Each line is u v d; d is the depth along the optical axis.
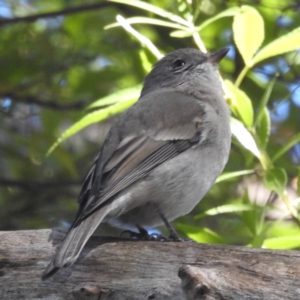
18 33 16.48
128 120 10.45
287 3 15.00
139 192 9.71
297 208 10.42
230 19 14.93
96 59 16.70
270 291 7.73
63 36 16.86
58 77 16.75
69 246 8.22
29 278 8.45
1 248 8.62
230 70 15.35
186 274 7.64
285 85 14.95
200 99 11.56
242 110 10.42
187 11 11.01
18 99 16.20
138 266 8.22
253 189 14.24
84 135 18.59
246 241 12.98
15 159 17.17
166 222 10.12
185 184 10.11
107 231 15.73
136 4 10.65
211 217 14.59
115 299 8.14
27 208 17.05
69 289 8.27
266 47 10.30
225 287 7.75
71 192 17.73
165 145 10.15
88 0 17.69
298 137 10.39
